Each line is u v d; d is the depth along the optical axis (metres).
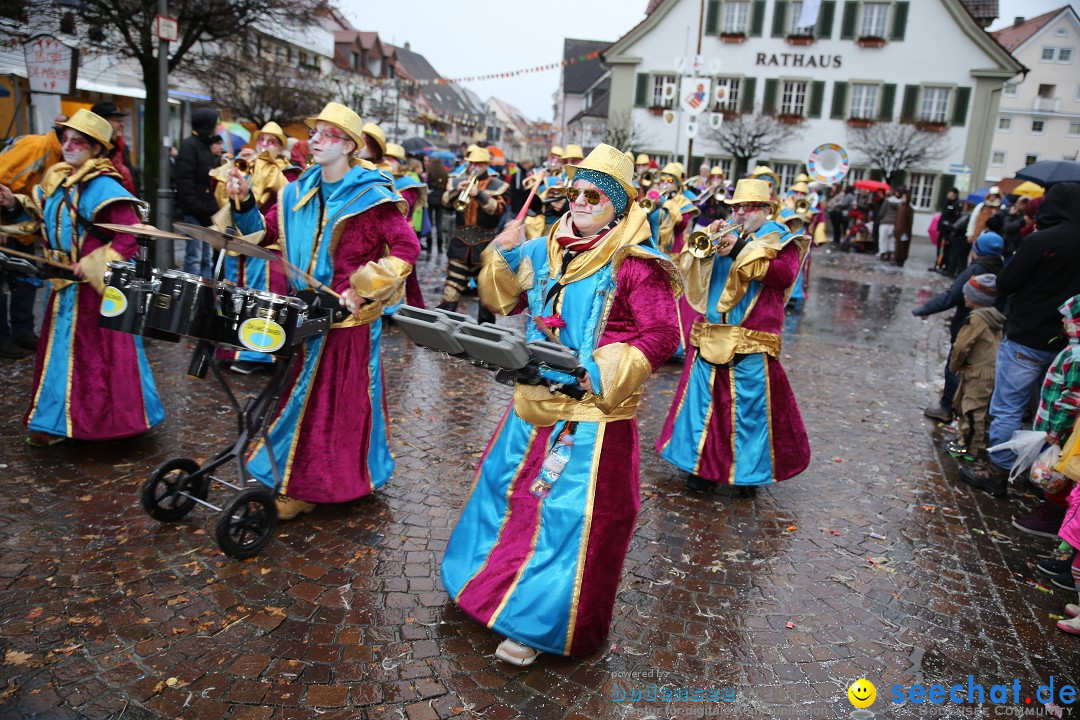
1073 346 4.16
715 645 3.22
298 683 2.78
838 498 4.90
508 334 2.46
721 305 4.57
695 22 34.03
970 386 5.66
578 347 2.83
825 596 3.68
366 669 2.88
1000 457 4.98
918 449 5.92
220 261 3.39
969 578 3.95
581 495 2.87
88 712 2.57
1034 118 52.78
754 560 3.99
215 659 2.88
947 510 4.81
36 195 4.45
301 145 8.72
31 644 2.89
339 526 3.99
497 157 12.47
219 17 9.95
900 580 3.89
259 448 4.07
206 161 7.65
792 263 4.56
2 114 12.16
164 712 2.59
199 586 3.35
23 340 6.48
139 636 2.98
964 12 32.00
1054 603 3.76
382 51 46.25
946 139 33.25
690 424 4.84
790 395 4.79
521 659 2.93
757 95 34.38
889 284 16.06
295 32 12.56
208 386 6.03
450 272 8.85
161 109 8.20
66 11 9.52
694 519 4.46
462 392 6.43
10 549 3.54
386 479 4.31
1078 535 3.55
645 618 3.38
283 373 3.63
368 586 3.45
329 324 3.68
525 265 3.04
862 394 7.40
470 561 3.11
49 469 4.39
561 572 2.87
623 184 2.77
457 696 2.77
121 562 3.49
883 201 21.83
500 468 3.10
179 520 3.90
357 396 4.03
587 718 2.71
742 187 4.51
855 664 3.16
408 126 38.50
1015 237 10.85
